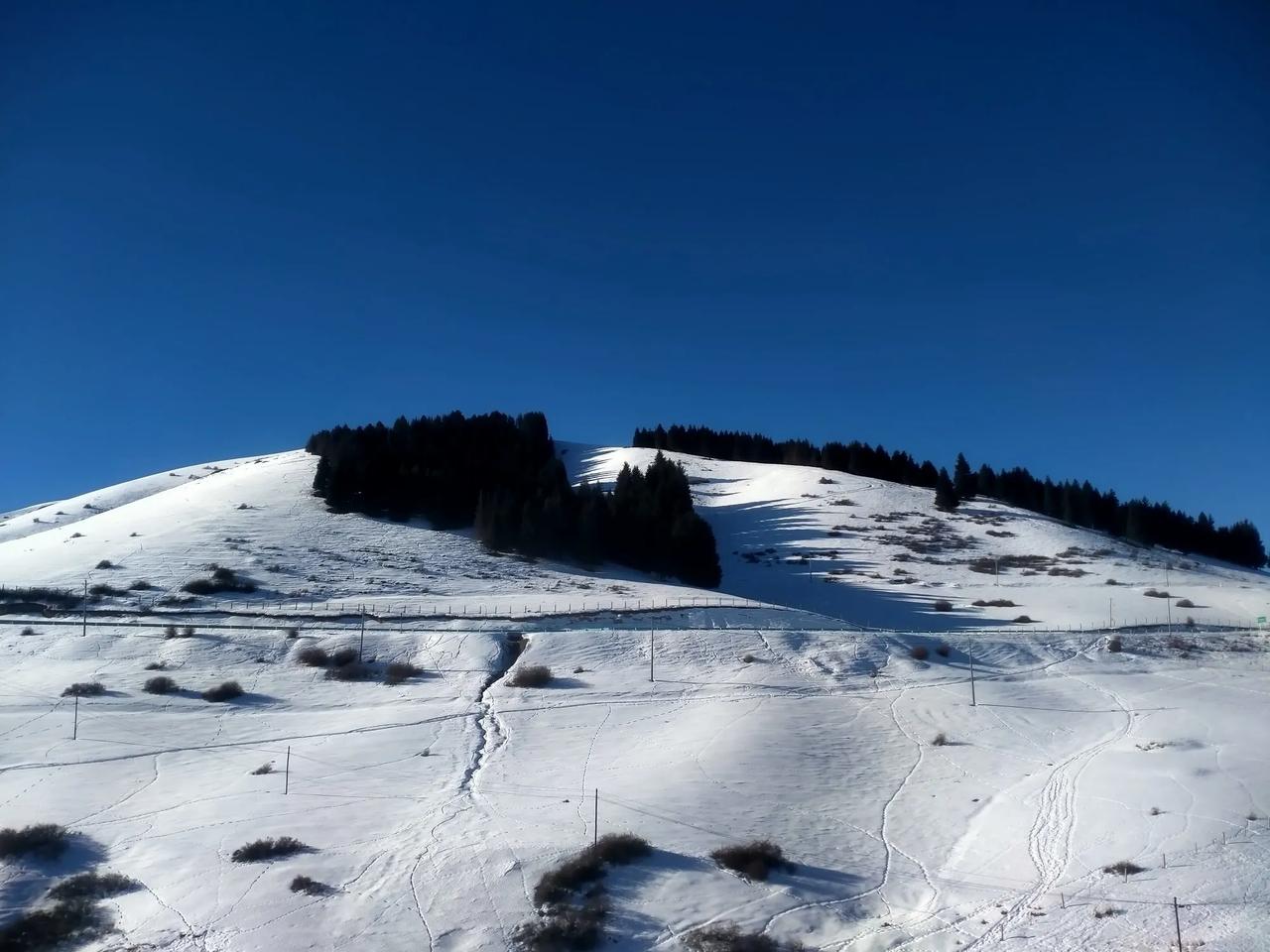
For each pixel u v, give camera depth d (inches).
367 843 1071.0
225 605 2406.5
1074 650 2187.5
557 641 2048.5
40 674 1752.0
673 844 1085.1
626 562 3668.8
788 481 5241.1
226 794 1229.7
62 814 1147.9
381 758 1392.7
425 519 3902.6
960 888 1013.2
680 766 1370.6
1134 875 1006.4
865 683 1878.7
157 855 1035.3
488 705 1679.4
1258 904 903.1
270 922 888.3
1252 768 1366.9
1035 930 887.7
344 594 2645.2
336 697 1708.9
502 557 3430.1
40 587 2479.1
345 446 4057.6
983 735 1584.6
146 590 2511.1
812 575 3720.5
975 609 3166.8
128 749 1401.3
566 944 851.4
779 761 1407.5
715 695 1759.4
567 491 3934.5
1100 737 1589.6
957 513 4704.7
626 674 1883.6
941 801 1282.0
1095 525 5255.9
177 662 1843.0
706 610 2481.5
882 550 4050.2
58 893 941.2
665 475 4239.7
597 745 1476.4
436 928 881.5
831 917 941.8
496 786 1275.8
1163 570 3860.7
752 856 1042.7
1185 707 1759.4
